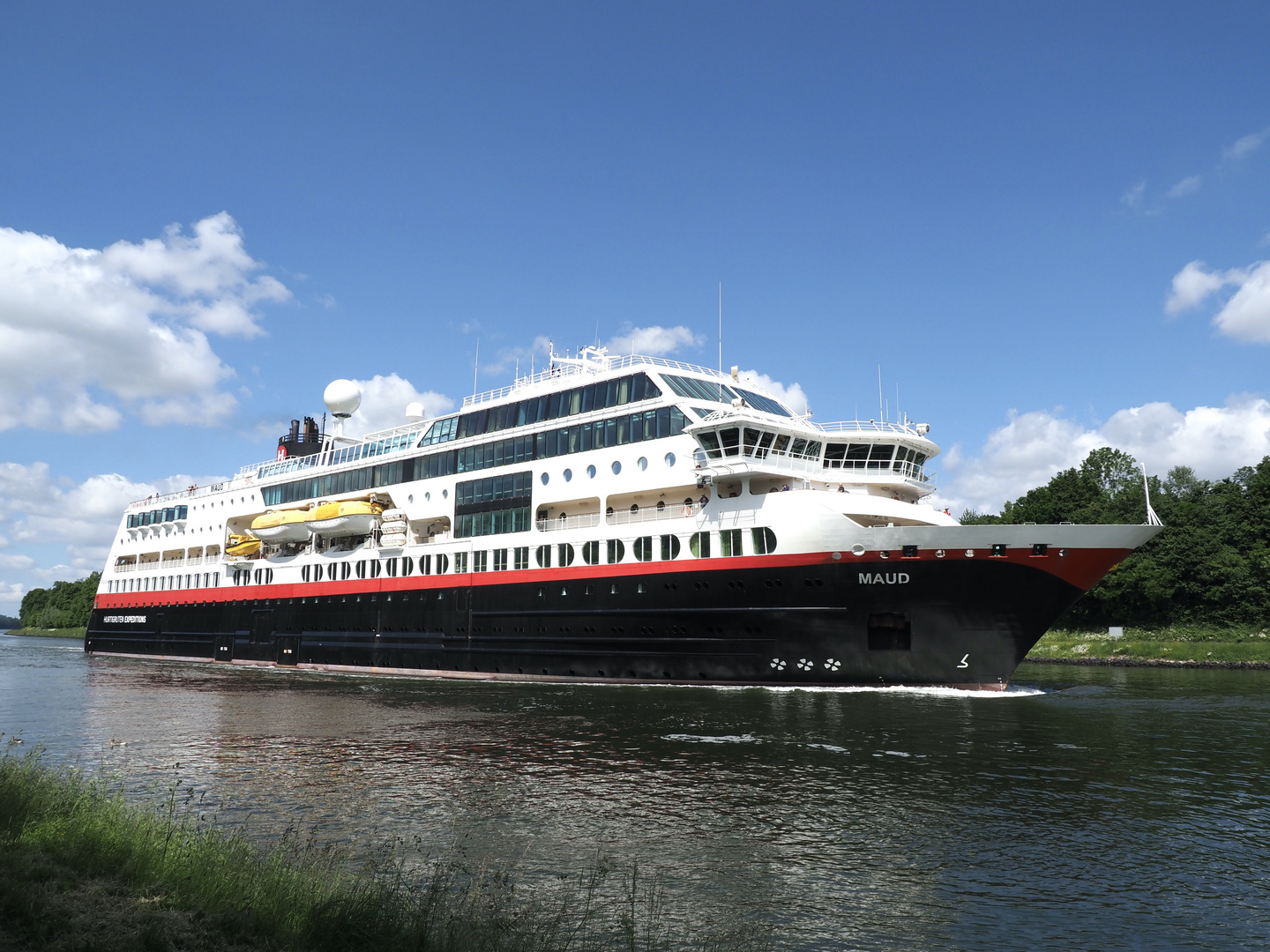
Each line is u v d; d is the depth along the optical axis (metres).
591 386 47.72
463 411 54.69
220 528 71.88
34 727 31.23
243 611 65.88
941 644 36.53
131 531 82.94
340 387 74.75
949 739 26.50
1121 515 87.31
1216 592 74.00
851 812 18.48
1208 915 13.12
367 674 54.66
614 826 17.50
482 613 49.06
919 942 12.08
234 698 40.47
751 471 38.81
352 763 23.88
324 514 58.12
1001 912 13.16
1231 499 80.62
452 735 28.27
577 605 44.69
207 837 13.09
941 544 35.56
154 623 75.25
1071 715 31.84
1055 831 17.12
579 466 46.34
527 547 47.72
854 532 36.56
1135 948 11.97
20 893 9.77
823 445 41.22
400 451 57.50
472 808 18.89
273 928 10.03
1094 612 84.06
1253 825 17.58
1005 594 35.44
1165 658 68.69
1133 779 21.41
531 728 29.27
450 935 10.29
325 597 59.09
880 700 34.47
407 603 53.38
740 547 39.41
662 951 11.43
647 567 42.19
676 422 42.66
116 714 34.78
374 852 15.77
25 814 13.09
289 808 18.98
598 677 43.75
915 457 42.59
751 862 15.31
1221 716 32.56
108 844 12.02
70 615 198.50
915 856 15.66
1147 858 15.62
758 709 32.53
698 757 24.02
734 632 39.59
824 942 12.02
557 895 13.66
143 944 9.08
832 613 37.47
